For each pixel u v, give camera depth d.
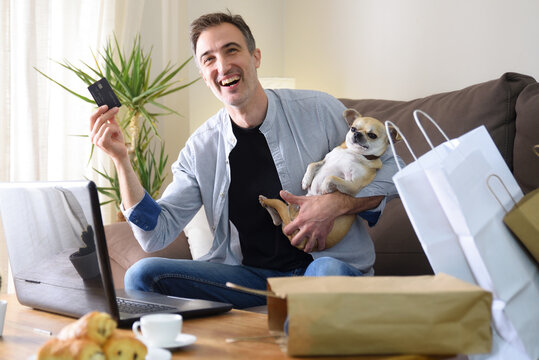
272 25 3.93
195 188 1.96
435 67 3.21
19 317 1.33
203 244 2.38
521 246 1.14
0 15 2.71
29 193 1.23
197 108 3.64
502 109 2.21
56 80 3.02
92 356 0.77
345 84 3.64
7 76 2.74
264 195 1.85
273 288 0.95
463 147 1.15
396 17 3.37
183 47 3.56
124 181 1.66
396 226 2.29
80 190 1.10
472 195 1.09
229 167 1.89
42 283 1.30
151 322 0.99
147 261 1.73
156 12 3.49
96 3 3.12
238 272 1.83
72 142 3.08
